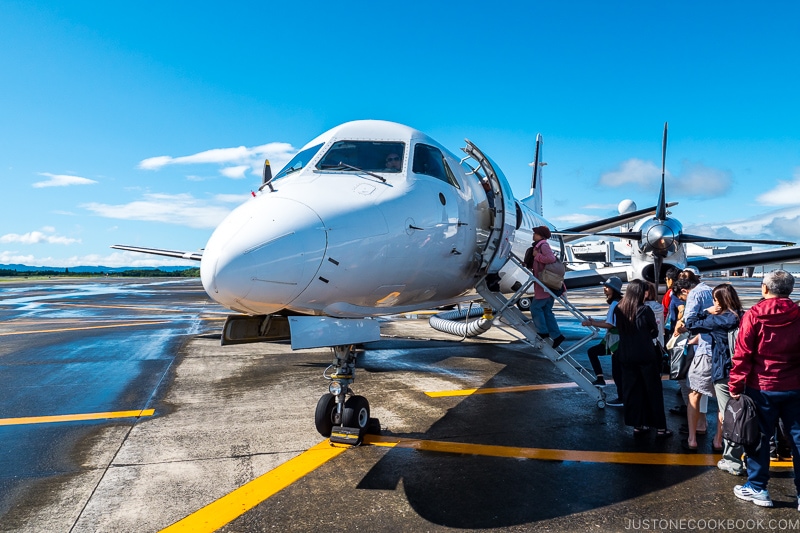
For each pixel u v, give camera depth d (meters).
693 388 5.02
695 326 5.00
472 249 6.38
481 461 4.70
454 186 6.26
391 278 4.96
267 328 5.54
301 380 8.38
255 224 4.28
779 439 4.81
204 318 19.16
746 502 3.84
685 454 4.90
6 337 13.66
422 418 6.12
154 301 29.22
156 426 5.85
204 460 4.76
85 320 18.41
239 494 4.00
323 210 4.59
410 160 5.76
